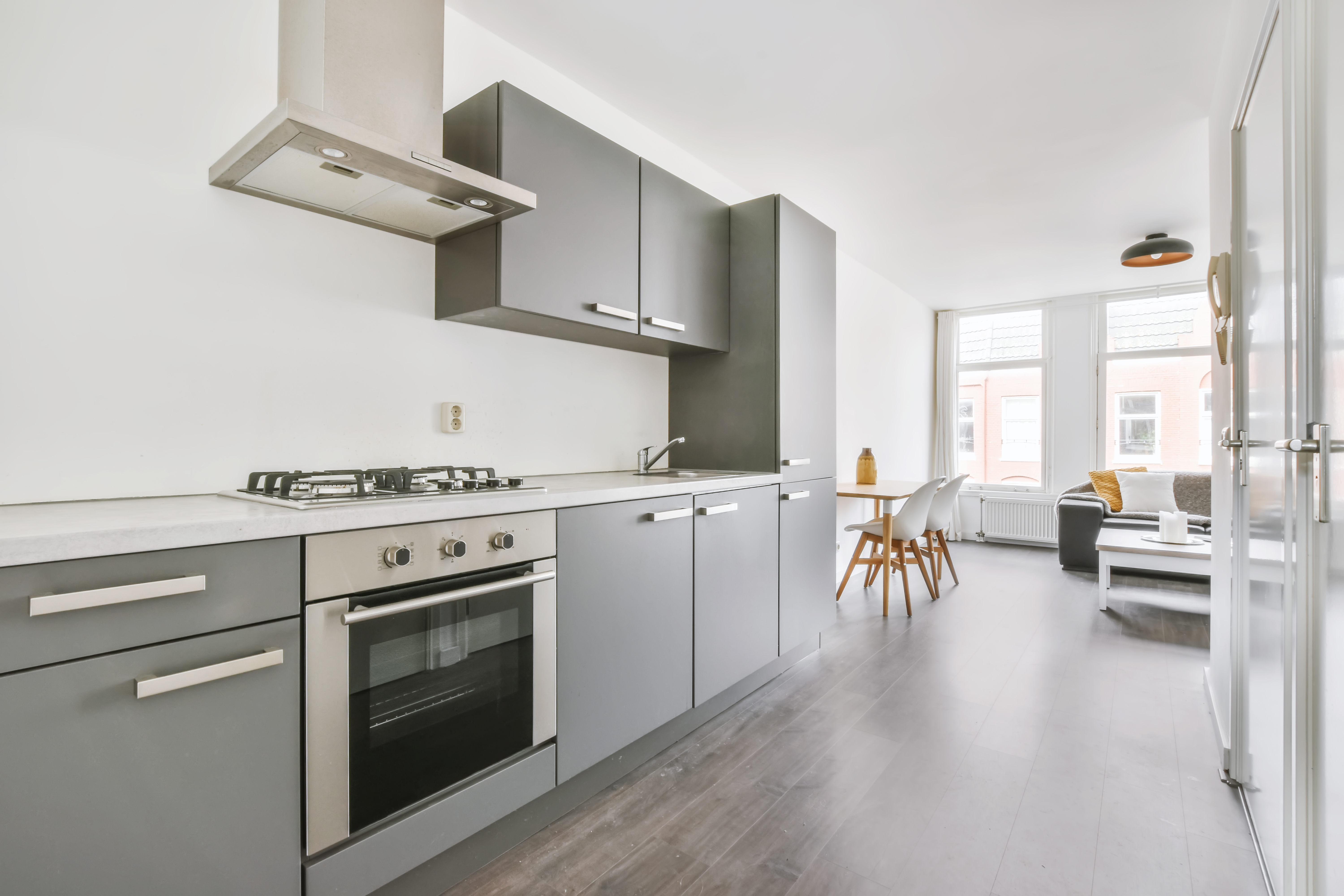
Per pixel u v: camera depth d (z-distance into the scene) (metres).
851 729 2.26
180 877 1.02
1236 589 1.86
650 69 2.39
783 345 2.65
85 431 1.36
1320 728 1.07
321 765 1.19
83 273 1.35
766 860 1.54
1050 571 5.07
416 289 1.94
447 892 1.43
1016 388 6.46
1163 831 1.66
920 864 1.53
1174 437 5.71
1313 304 1.12
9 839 0.87
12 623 0.86
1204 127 2.80
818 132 2.86
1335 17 1.00
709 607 2.22
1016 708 2.44
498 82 1.82
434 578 1.37
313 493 1.40
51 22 1.32
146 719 0.98
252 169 1.43
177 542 1.00
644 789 1.86
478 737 1.47
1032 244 4.48
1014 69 2.38
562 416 2.43
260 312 1.62
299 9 1.48
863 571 5.08
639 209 2.24
